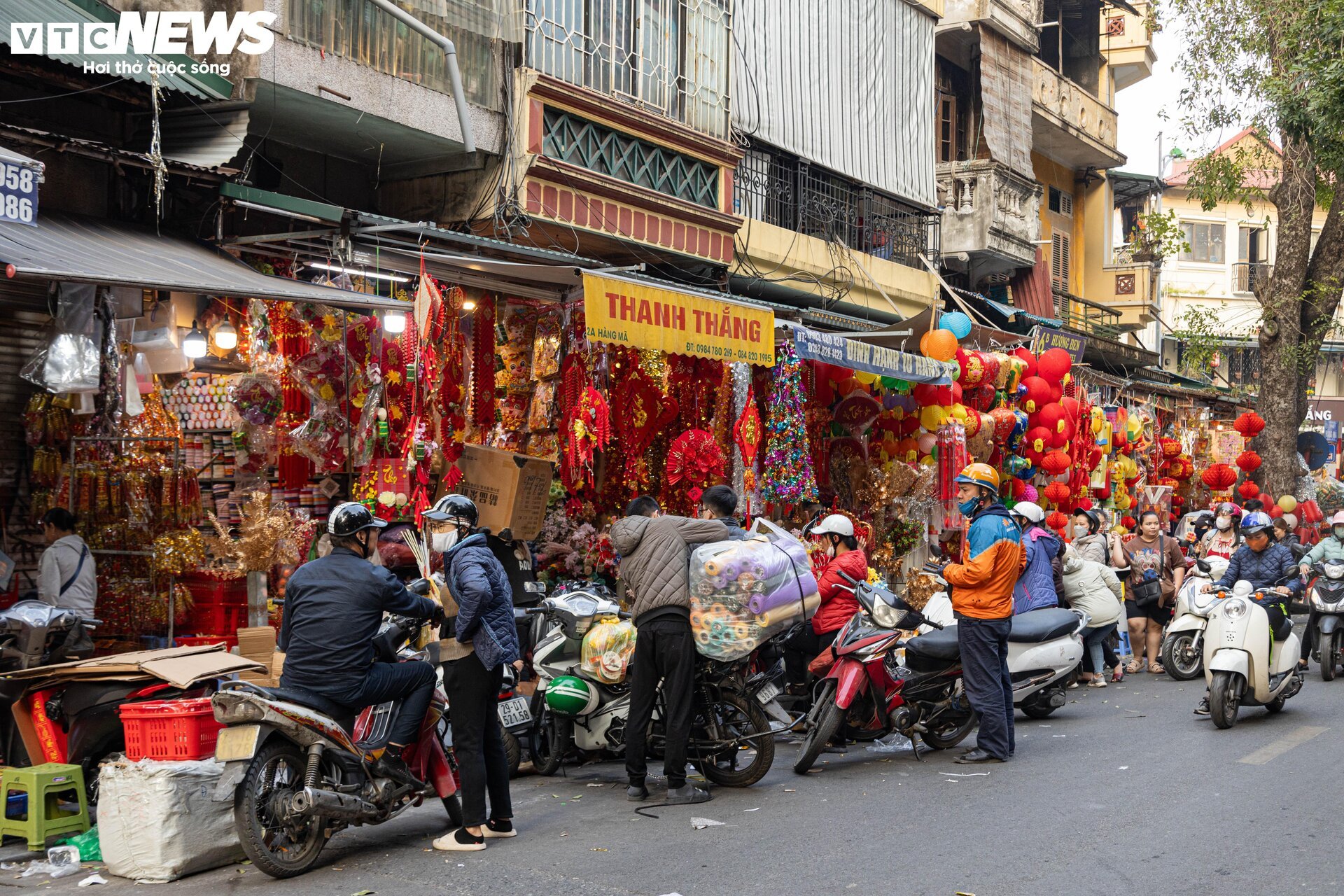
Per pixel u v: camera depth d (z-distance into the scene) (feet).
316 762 18.10
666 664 22.63
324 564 19.22
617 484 36.09
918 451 44.29
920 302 64.08
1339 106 55.21
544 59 39.11
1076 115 84.94
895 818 21.18
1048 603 33.71
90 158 30.09
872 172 59.93
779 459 37.17
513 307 34.37
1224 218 130.93
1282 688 31.40
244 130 31.45
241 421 28.91
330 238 28.91
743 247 50.08
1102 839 19.47
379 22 34.27
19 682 20.45
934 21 65.98
